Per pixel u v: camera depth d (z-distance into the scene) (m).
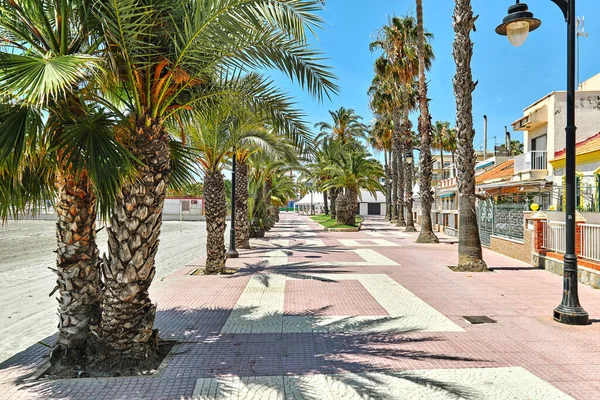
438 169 68.31
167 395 4.08
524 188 20.84
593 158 14.16
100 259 5.14
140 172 4.66
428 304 7.71
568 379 4.41
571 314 6.41
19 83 3.22
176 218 49.62
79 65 3.24
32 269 12.85
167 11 4.74
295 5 4.51
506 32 7.87
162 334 5.98
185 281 10.15
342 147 35.50
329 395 4.04
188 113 6.46
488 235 17.02
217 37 4.61
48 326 6.79
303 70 5.54
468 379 4.39
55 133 4.28
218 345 5.51
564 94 19.81
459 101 11.98
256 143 12.27
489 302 7.87
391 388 4.18
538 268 11.97
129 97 4.84
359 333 5.98
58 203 4.78
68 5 4.32
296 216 68.25
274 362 4.90
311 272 11.34
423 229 20.41
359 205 77.56
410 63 27.06
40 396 4.07
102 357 4.68
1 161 3.58
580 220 10.48
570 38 6.59
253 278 10.46
